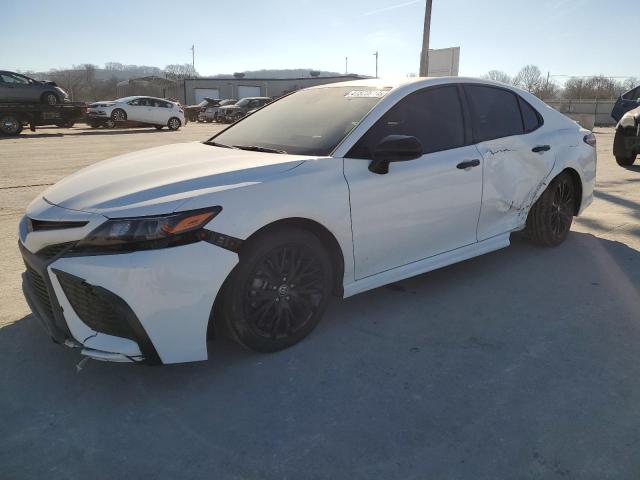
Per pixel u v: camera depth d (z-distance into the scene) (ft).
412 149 9.81
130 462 6.97
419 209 11.16
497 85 13.76
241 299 8.87
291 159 9.77
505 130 13.50
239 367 9.21
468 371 9.09
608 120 113.19
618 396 8.32
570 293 12.38
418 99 11.69
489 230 13.20
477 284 12.96
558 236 15.56
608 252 15.26
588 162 15.80
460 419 7.79
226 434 7.50
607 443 7.24
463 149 12.16
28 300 9.32
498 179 12.93
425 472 6.74
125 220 7.84
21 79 64.44
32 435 7.49
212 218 8.23
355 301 11.98
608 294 12.30
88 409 8.08
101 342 8.05
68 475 6.75
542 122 14.78
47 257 8.40
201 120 113.39
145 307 7.85
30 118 64.23
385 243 10.76
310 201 9.34
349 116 11.07
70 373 9.04
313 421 7.77
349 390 8.54
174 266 7.93
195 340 8.36
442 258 12.14
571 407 8.05
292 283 9.51
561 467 6.81
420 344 10.02
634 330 10.53
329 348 9.86
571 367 9.19
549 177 14.47
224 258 8.35
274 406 8.13
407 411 7.98
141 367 9.22
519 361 9.40
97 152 42.80
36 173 30.45
